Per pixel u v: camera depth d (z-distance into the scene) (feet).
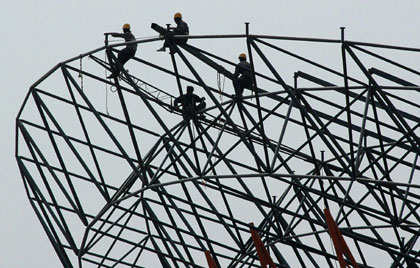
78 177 265.13
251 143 238.07
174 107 259.60
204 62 240.94
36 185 275.59
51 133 254.27
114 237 287.48
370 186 251.39
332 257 265.75
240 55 250.78
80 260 275.59
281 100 261.85
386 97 227.81
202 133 248.52
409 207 276.00
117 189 272.31
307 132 237.04
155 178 250.37
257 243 259.60
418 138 231.09
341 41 221.25
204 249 284.41
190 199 268.00
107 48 231.91
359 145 227.40
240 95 252.62
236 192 256.32
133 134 240.12
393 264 280.10
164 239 288.51
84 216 260.42
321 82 250.57
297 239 285.84
